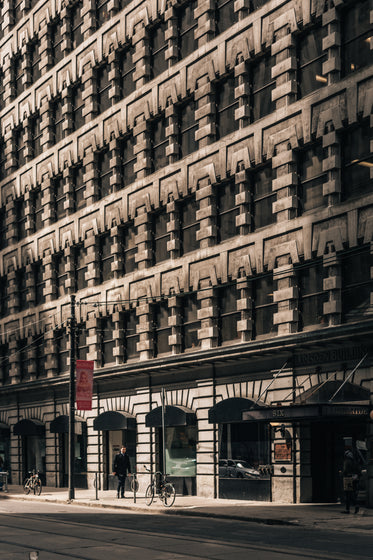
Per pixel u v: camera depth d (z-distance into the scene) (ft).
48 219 147.95
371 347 80.79
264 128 97.04
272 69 96.27
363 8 85.92
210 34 107.55
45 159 149.89
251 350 94.84
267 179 98.17
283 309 92.02
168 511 85.05
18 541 59.11
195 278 107.86
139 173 121.29
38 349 151.53
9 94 165.68
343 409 77.97
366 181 84.23
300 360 89.76
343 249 84.89
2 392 160.35
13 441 157.07
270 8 96.99
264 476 92.99
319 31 91.56
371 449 80.23
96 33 133.90
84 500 102.37
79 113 140.77
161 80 116.88
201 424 104.27
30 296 153.38
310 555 48.96
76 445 134.21
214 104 107.14
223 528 67.62
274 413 82.84
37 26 154.61
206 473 102.32
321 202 89.76
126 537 61.05
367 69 83.10
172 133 114.01
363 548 52.21
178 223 113.29
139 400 118.21
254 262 97.30
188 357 105.40
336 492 88.63
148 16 120.37
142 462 115.65
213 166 105.29
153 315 118.11
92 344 131.13
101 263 132.36
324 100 88.79
